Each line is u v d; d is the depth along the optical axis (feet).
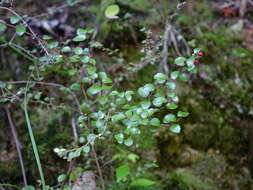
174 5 4.53
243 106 3.72
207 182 3.38
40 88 3.52
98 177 3.15
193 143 3.51
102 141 3.12
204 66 3.98
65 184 3.05
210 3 5.08
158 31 3.84
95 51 3.77
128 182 3.17
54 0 4.43
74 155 2.53
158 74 2.60
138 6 4.43
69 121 3.44
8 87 3.11
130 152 3.28
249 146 3.57
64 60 2.83
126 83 3.64
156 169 3.36
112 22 3.96
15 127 3.39
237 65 4.06
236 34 4.54
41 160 3.26
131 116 2.59
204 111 3.64
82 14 4.20
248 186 3.41
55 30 3.78
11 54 3.70
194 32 4.34
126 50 3.92
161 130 3.49
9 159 3.25
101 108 2.81
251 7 4.91
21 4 4.20
